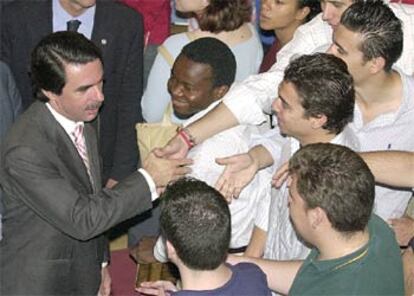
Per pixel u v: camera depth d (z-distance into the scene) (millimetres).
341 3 3086
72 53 2605
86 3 3527
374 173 2742
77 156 2768
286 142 2873
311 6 3588
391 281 2209
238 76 3605
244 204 2965
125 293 4062
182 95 3016
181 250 2189
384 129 3012
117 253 4348
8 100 3521
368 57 2768
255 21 4242
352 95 2518
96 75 2662
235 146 2953
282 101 2547
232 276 2258
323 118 2490
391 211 3121
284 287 2592
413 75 3246
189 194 2232
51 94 2678
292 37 3656
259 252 2934
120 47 3725
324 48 3131
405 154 2773
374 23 2734
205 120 2967
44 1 3670
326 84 2453
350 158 2227
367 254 2195
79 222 2652
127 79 3801
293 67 2527
